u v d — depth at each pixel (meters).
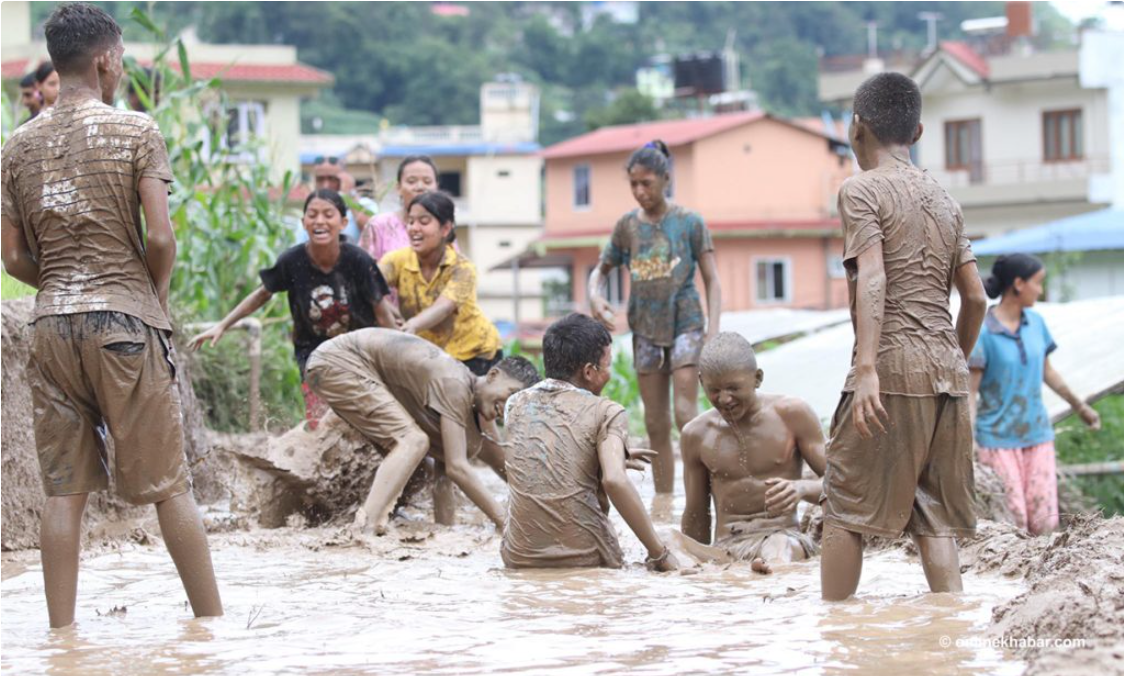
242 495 11.23
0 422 9.86
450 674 5.48
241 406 15.68
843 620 6.32
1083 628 5.43
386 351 10.27
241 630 6.50
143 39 53.28
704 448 9.19
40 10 53.88
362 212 15.54
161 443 6.87
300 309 11.62
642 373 12.38
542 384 8.91
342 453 10.95
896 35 142.88
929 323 6.83
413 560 8.90
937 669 5.33
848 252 6.82
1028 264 12.79
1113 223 41.47
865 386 6.62
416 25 118.81
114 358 6.73
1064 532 7.43
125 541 9.68
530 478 8.55
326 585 7.80
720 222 59.88
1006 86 57.31
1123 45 55.75
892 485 6.80
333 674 5.53
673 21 141.12
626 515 8.34
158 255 6.86
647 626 6.39
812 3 141.00
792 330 21.77
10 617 7.06
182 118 17.80
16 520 9.79
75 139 6.86
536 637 6.17
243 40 101.94
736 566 8.38
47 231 6.84
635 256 12.27
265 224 17.45
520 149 71.56
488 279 71.75
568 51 125.44
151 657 5.94
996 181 57.56
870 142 7.08
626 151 61.34
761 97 113.38
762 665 5.49
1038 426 12.79
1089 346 16.20
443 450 10.21
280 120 55.44
